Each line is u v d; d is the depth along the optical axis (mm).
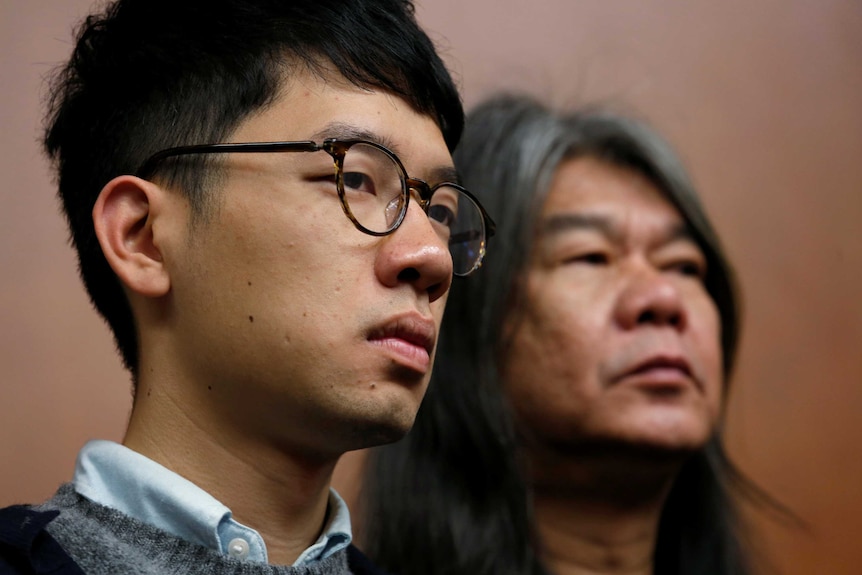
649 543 2277
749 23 3355
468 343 2250
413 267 1272
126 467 1277
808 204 3287
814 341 3199
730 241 3195
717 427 2520
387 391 1253
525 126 2367
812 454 3113
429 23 2957
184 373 1306
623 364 2150
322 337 1234
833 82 3387
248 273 1258
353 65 1347
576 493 2232
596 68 3111
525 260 2240
